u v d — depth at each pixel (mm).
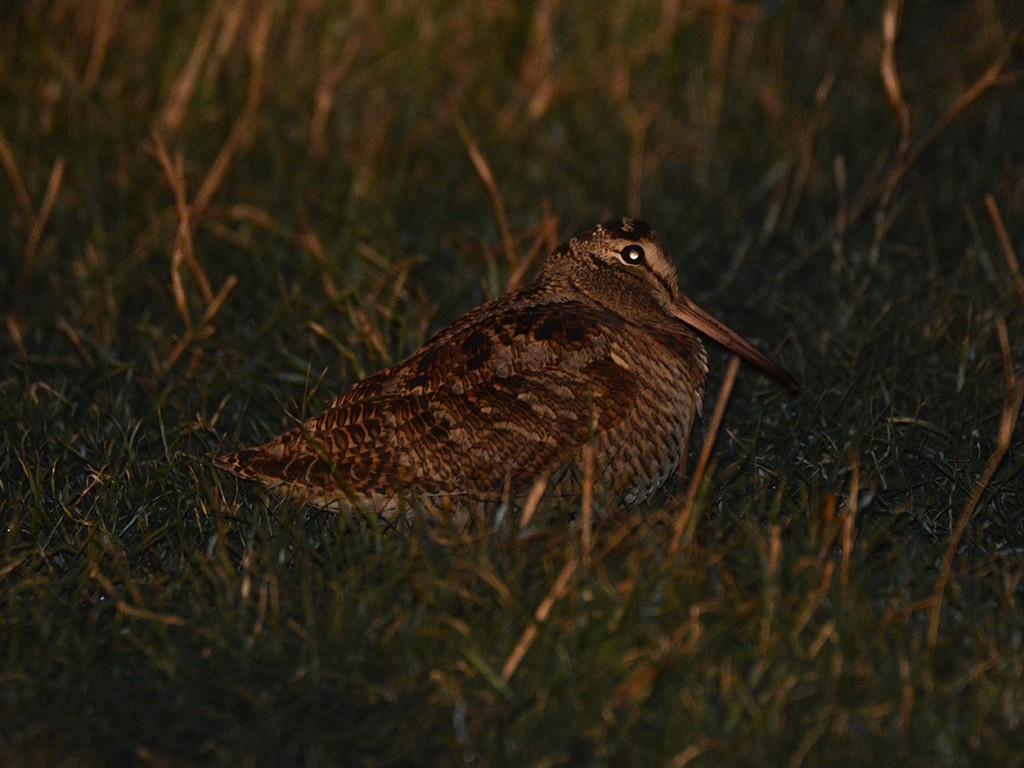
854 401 13195
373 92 19969
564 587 9648
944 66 21312
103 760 8922
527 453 11094
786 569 10047
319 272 16016
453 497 11094
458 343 11500
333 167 18609
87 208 17672
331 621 9883
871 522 11219
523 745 8750
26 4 21219
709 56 21359
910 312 14672
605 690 9102
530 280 15625
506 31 21516
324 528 11266
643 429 11383
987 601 10062
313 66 20469
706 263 16375
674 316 12680
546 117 20156
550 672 9312
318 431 11320
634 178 17578
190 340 14289
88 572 10586
